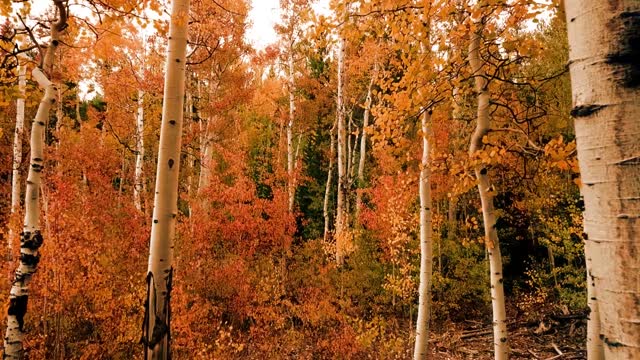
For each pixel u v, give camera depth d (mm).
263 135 21109
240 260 10570
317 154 20062
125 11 4102
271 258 11875
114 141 15977
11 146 12781
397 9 3367
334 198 19031
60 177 9164
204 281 9898
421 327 5703
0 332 5902
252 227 11211
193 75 13898
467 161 3867
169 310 3369
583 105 945
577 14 975
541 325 10664
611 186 883
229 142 15070
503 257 13586
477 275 12086
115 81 12055
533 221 13938
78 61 11273
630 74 877
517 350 9508
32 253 3945
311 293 10719
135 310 8117
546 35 8508
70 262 7121
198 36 10391
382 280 11602
